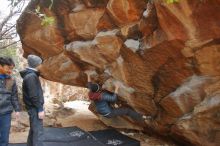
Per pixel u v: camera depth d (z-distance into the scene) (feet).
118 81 20.47
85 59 21.53
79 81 23.93
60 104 38.47
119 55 19.56
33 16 22.57
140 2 16.85
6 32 28.96
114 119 24.57
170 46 15.96
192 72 16.69
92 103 25.89
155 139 22.97
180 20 14.56
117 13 18.10
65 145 19.71
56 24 21.86
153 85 18.89
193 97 17.13
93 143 20.35
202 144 18.07
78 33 21.16
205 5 13.57
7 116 15.26
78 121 28.27
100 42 19.95
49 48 23.45
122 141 21.03
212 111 16.70
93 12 19.92
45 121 27.37
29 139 15.67
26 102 15.44
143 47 17.33
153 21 16.08
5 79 15.25
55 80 24.99
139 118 20.84
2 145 15.38
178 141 20.89
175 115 18.75
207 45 15.07
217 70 15.78
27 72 15.26
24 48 25.71
